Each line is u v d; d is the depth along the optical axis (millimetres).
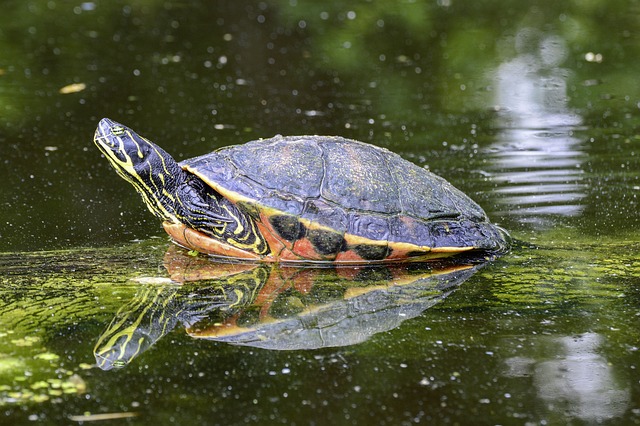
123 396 6500
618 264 9234
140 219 10977
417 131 15555
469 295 8453
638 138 14852
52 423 6129
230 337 7488
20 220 10812
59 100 17250
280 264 9344
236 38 23359
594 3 28297
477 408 6375
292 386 6660
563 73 20344
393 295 8461
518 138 15047
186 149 14070
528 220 10805
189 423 6148
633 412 6328
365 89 18859
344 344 7367
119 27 24172
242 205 8961
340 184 9125
